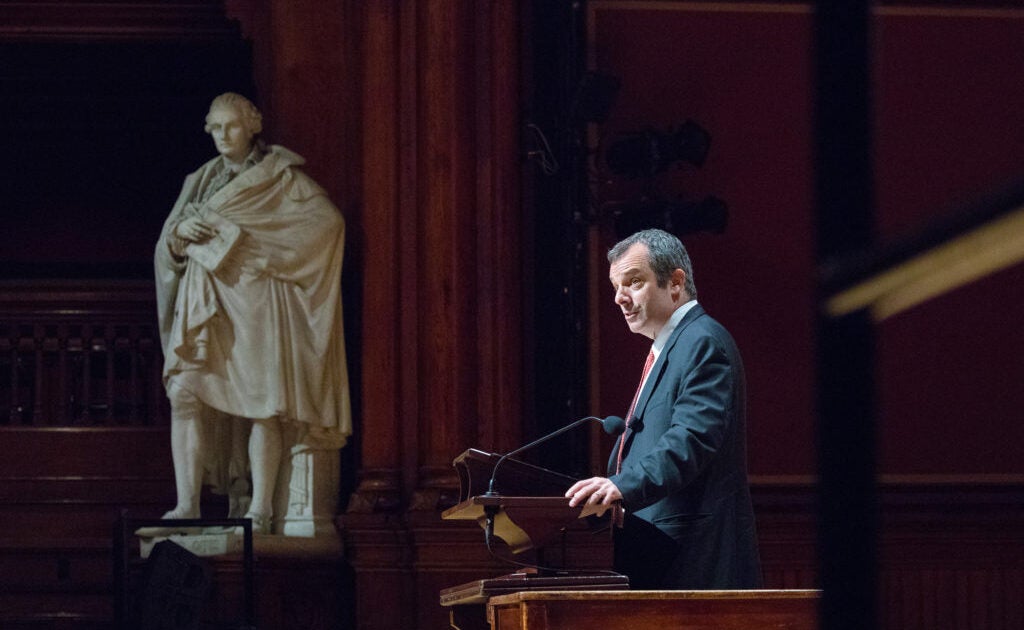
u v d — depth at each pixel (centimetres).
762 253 2805
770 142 2834
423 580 2466
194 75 3114
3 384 2920
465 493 1116
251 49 3073
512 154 2667
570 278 2677
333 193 2805
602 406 2695
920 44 2889
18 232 3247
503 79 2670
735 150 2830
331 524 2539
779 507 2712
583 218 2667
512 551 1088
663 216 2630
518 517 1037
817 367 170
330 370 2534
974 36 2898
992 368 2816
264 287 2514
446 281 2619
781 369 2778
